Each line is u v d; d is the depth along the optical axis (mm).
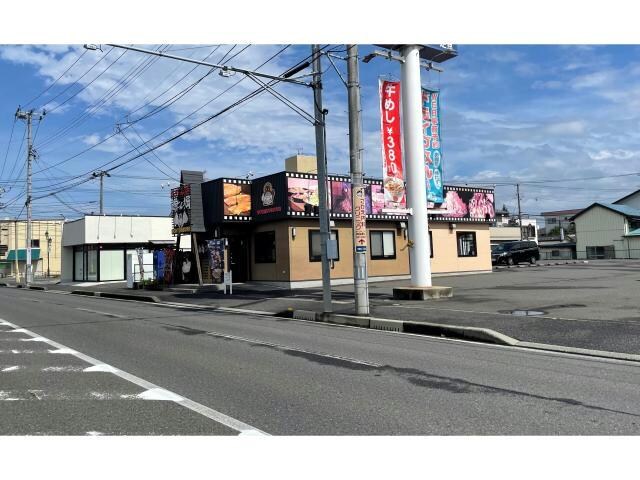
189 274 26625
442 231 29156
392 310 14258
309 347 9805
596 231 60875
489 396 6273
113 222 36875
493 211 32031
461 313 13086
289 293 20812
